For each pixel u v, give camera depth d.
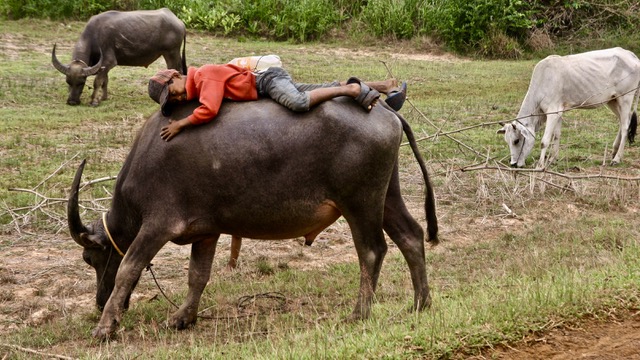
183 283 8.12
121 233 6.62
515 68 22.73
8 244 9.14
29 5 24.47
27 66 19.78
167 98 6.29
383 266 8.41
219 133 6.14
